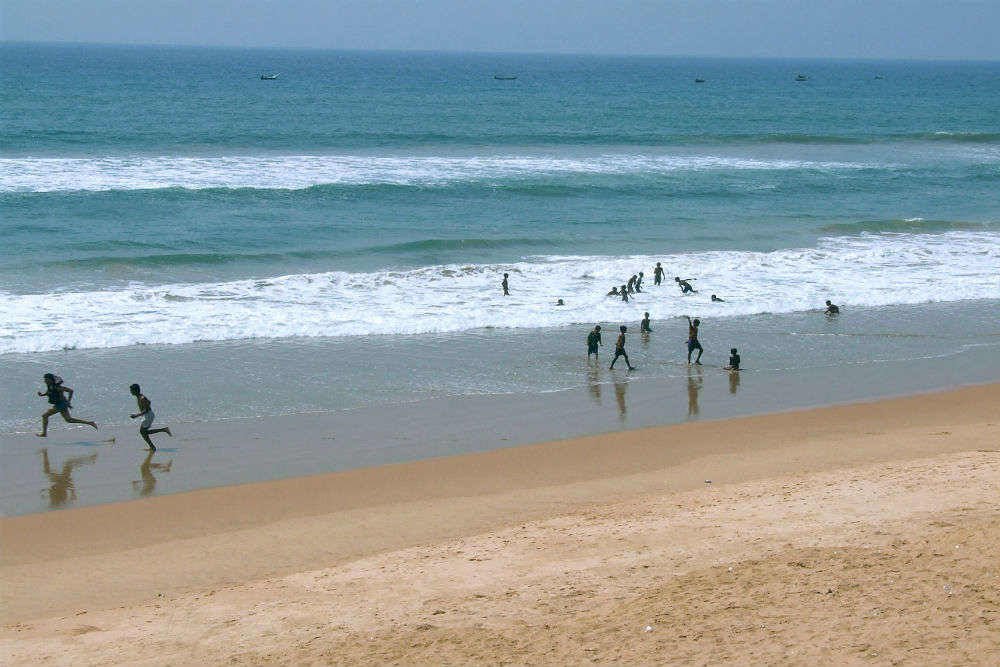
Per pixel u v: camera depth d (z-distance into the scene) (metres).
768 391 27.25
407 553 15.67
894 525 14.80
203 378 27.48
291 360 29.48
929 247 48.34
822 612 11.38
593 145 87.50
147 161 64.25
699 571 13.40
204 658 11.52
